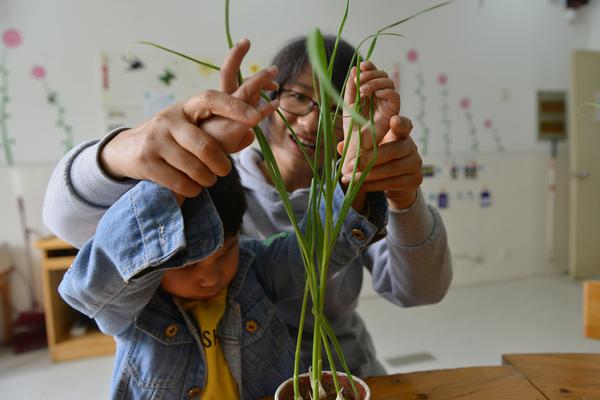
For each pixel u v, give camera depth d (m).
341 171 0.41
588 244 3.13
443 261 0.65
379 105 0.42
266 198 0.83
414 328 2.36
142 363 0.57
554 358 0.63
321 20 2.66
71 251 2.13
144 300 0.50
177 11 2.44
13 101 2.24
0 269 2.17
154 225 0.41
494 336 2.24
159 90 2.43
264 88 0.36
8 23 2.20
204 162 0.36
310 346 0.73
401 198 0.54
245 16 2.54
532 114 3.16
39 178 2.30
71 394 1.79
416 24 2.84
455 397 0.54
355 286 0.80
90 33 2.32
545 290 2.95
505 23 3.04
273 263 0.68
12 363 2.05
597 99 3.01
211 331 0.61
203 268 0.54
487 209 3.12
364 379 0.59
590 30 3.24
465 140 3.02
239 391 0.61
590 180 3.07
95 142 0.55
